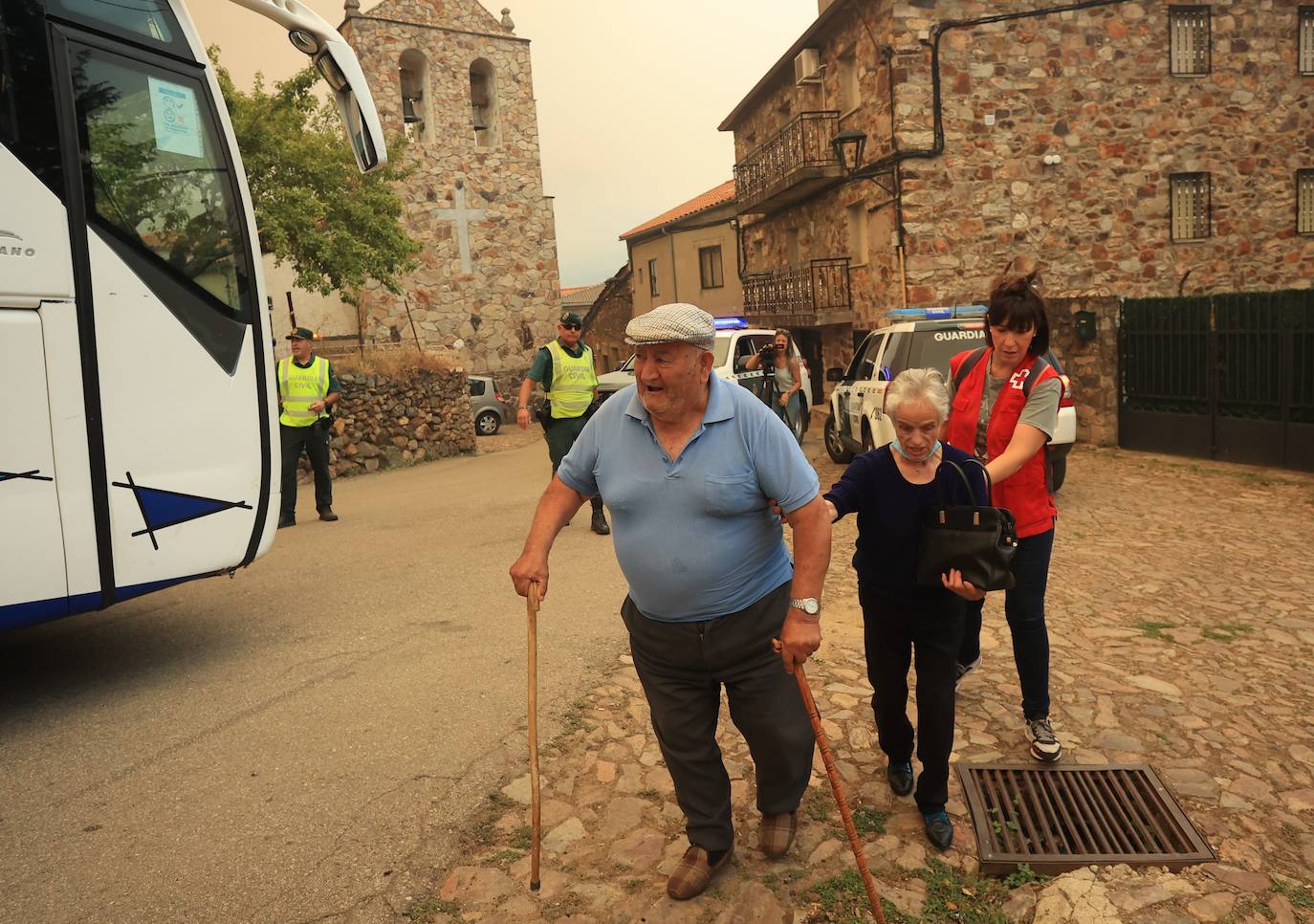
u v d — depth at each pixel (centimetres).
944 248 1573
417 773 346
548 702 413
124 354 414
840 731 379
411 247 2155
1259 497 870
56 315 389
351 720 396
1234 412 1084
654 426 252
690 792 273
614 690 429
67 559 395
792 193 1955
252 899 269
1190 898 257
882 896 269
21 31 381
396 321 2578
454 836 303
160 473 428
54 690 443
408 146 2573
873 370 1021
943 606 288
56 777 347
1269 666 440
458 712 404
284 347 2484
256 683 445
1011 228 1592
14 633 543
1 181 372
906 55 1532
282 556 760
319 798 328
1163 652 461
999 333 336
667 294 3131
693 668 265
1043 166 1594
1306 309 987
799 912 262
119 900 268
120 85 418
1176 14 1611
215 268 457
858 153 1616
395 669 461
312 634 523
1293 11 1639
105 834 305
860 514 299
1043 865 282
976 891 275
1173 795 321
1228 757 350
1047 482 341
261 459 477
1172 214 1648
